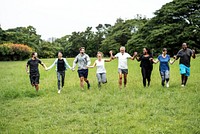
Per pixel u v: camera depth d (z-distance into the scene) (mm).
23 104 10617
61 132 7004
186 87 12750
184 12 57875
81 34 103938
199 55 46375
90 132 6945
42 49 99125
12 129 7344
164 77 13133
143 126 7129
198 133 6465
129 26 86188
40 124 7793
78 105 9914
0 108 10023
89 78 18891
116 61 41375
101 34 100438
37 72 13172
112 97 11094
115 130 6945
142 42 63156
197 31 54656
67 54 105875
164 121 7535
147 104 9523
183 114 8133
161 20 61312
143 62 13070
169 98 10398
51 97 11828
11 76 22656
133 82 15523
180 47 56250
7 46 74625
